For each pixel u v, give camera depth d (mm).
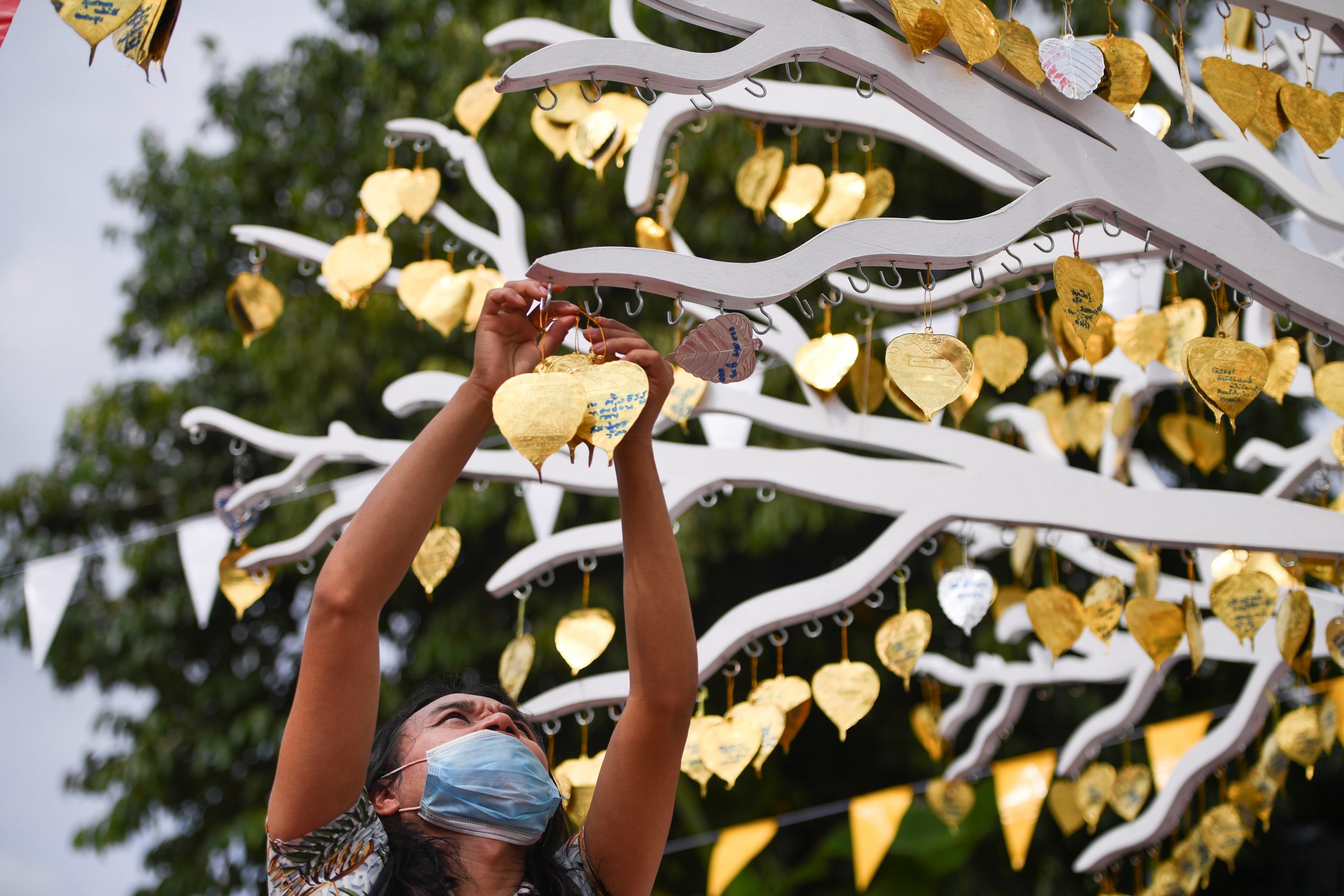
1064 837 6875
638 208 2699
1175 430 3061
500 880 1688
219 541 3350
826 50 1829
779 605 2584
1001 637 3871
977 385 2551
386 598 1557
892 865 6656
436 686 1964
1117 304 3453
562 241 6879
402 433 7188
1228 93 1997
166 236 7793
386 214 2869
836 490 2596
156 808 7250
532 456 1470
